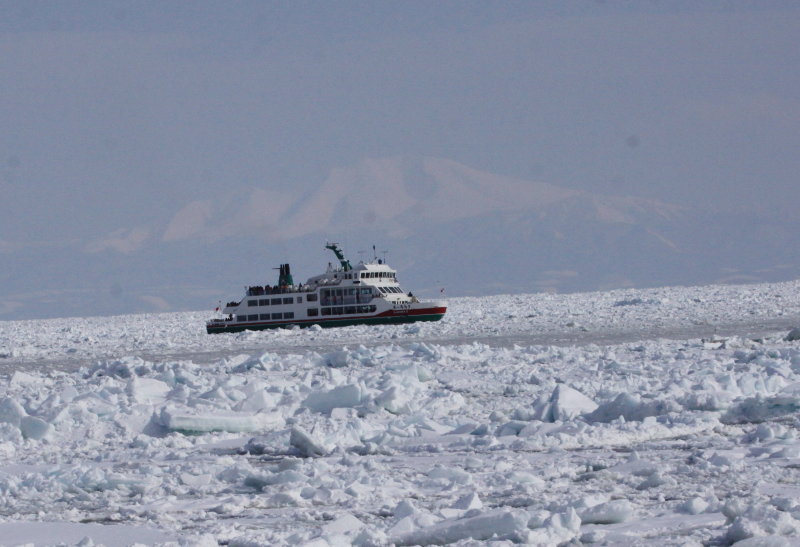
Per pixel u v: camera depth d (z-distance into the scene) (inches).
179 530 2102.6
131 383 4699.8
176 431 3725.4
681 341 6973.4
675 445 2930.6
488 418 3759.8
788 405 3412.9
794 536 1728.6
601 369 5172.2
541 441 3051.2
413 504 2214.6
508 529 1863.9
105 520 2265.0
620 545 1770.4
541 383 4798.2
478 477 2554.1
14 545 1994.3
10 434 3644.2
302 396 4357.8
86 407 4033.0
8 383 5905.5
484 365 5679.1
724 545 1745.8
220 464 2957.7
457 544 1781.5
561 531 1818.4
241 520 2188.7
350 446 3255.4
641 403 3501.5
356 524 1983.3
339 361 6176.2
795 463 2512.3
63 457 3312.0
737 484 2281.0
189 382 5196.9
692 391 3929.6
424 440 3255.4
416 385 4525.1
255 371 6008.9
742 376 4069.9
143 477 2738.7
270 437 3462.1
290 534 1935.3
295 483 2541.8
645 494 2215.8
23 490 2632.9
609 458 2755.9
